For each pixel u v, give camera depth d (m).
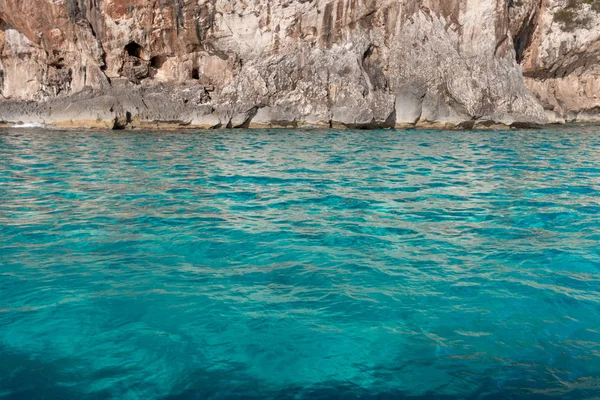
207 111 17.23
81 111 16.61
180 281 4.02
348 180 8.05
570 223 5.69
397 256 4.60
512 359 2.94
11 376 2.76
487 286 3.94
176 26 17.48
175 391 2.64
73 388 2.65
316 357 2.96
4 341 3.11
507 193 7.18
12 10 16.88
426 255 4.63
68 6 16.73
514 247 4.86
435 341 3.14
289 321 3.37
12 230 5.28
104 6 17.00
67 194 6.93
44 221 5.62
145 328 3.28
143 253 4.65
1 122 17.02
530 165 9.60
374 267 4.34
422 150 11.62
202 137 14.31
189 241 4.98
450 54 17.42
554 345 3.09
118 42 17.19
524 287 3.92
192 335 3.20
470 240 5.07
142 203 6.48
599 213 6.11
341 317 3.44
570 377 2.76
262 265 4.38
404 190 7.33
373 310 3.54
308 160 10.07
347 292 3.83
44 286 3.90
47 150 11.24
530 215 6.00
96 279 4.04
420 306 3.60
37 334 3.19
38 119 16.95
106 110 16.56
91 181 7.82
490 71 17.45
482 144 12.86
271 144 12.71
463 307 3.59
